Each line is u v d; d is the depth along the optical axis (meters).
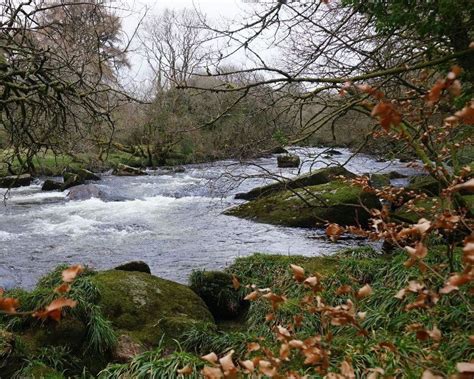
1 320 5.09
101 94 7.40
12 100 5.80
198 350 5.24
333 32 5.67
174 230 12.16
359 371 3.55
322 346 2.06
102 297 5.87
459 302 4.15
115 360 5.06
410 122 4.84
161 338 5.14
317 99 6.95
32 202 15.87
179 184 19.05
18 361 4.46
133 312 5.85
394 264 5.95
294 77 5.48
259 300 6.25
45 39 7.09
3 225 12.71
